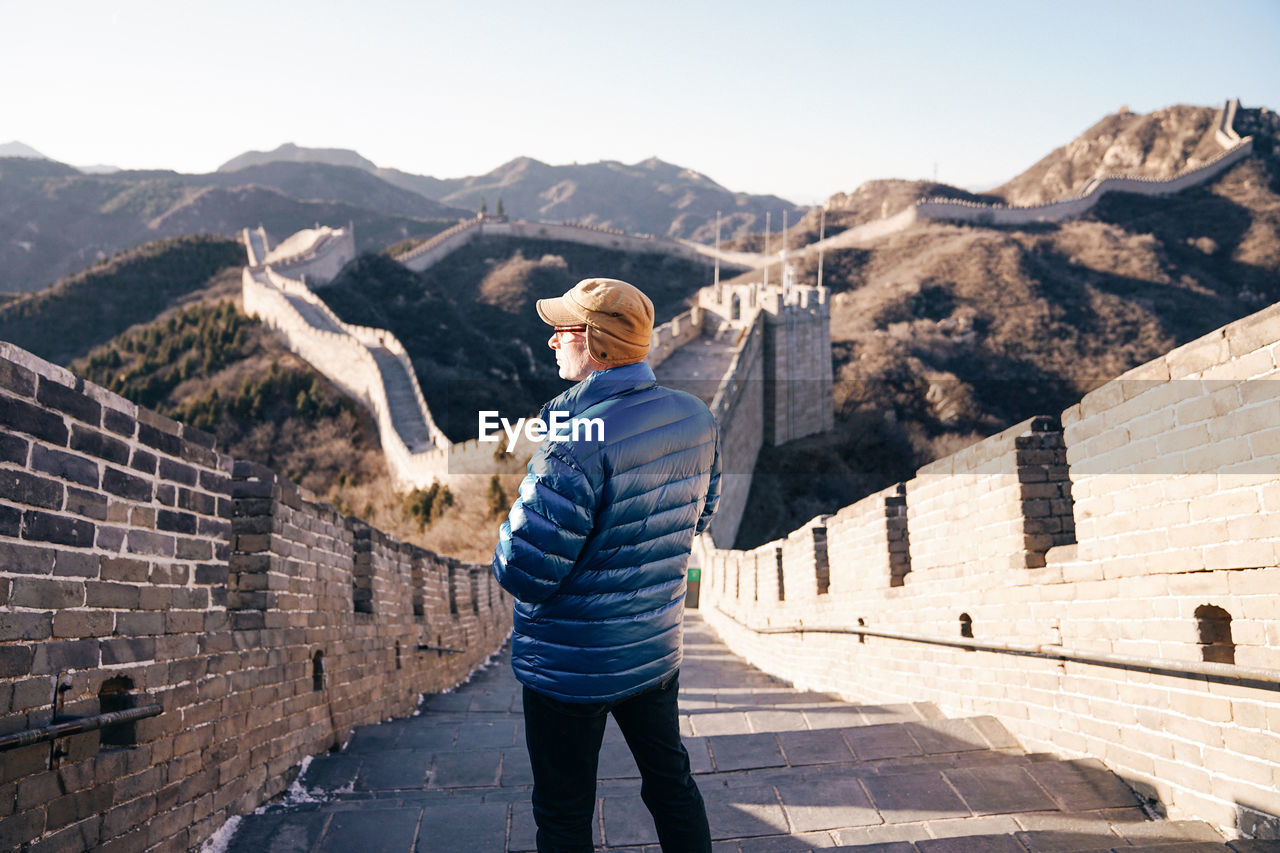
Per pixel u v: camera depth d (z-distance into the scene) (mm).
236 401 61844
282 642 4977
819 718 6203
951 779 4441
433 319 85750
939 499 6621
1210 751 3805
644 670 2502
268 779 4676
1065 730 4863
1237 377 3648
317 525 5746
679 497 2535
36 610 2873
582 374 2699
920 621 6941
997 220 130500
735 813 4176
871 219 181375
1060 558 5004
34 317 98500
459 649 11891
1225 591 3740
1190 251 121125
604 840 3953
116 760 3244
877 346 82000
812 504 57656
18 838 2711
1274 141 155625
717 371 56500
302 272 88625
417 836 3975
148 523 3580
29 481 2855
